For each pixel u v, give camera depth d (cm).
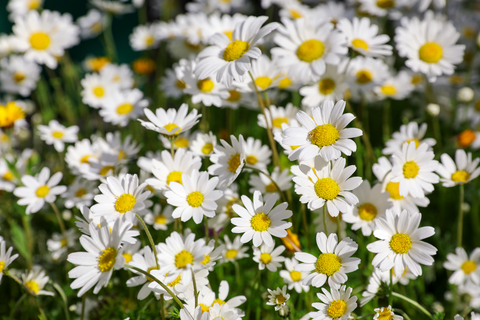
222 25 76
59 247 76
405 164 67
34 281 70
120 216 65
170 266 63
